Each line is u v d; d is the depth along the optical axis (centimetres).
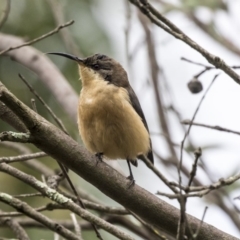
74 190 880
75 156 802
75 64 1431
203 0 1312
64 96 1247
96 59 1120
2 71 1408
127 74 1216
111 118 1019
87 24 1362
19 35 1388
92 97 1033
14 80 1404
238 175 707
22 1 1374
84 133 1049
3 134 742
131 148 1040
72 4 1372
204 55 852
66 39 1257
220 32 1416
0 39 1335
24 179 850
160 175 624
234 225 1159
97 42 1353
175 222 810
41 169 1119
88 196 1120
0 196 840
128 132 1025
